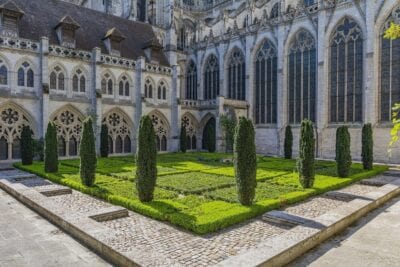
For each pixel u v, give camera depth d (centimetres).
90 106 3897
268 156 4219
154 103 4512
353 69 3844
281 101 4525
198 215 1266
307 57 4300
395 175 2559
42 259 944
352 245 1064
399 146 3462
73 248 1029
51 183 2094
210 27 5741
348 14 3834
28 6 3950
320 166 2936
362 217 1392
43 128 3456
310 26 4222
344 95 3934
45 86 3462
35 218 1354
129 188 1822
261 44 4856
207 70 5700
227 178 2209
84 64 3859
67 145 3741
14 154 3400
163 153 4403
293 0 4669
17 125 3412
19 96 3369
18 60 3378
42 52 3456
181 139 4725
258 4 5191
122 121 4241
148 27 5341
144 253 891
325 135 4056
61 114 3703
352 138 3822
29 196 1578
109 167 2761
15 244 1060
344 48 3925
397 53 3528
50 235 1146
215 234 1135
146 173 1510
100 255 976
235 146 1484
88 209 1470
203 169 2672
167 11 5862
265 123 4819
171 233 1138
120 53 4344
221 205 1443
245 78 5025
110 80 4103
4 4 3416
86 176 1886
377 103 3656
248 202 1445
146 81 4444
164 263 819
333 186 1950
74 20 4247
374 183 2112
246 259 835
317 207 1516
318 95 4088
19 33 3584
